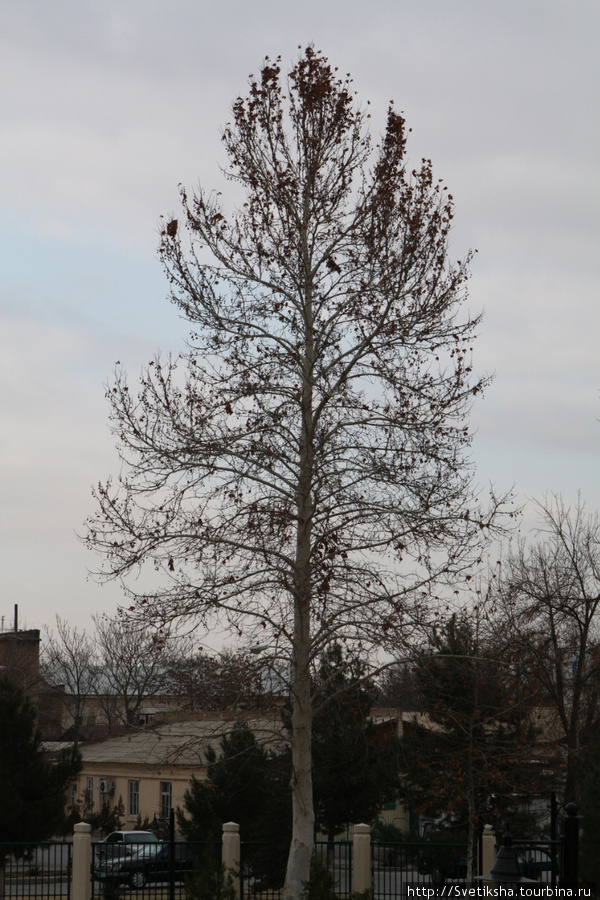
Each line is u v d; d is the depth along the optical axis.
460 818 30.92
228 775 29.22
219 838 29.16
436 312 21.73
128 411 21.12
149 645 24.00
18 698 30.70
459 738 26.98
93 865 25.47
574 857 13.24
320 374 21.86
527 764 28.55
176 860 29.55
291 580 21.30
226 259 22.67
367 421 21.61
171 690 20.83
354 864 23.77
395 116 22.59
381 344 21.72
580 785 28.39
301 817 20.42
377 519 20.95
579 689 29.70
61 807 30.28
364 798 31.73
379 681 21.72
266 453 21.12
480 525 20.66
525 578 33.28
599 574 33.75
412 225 21.89
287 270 22.44
